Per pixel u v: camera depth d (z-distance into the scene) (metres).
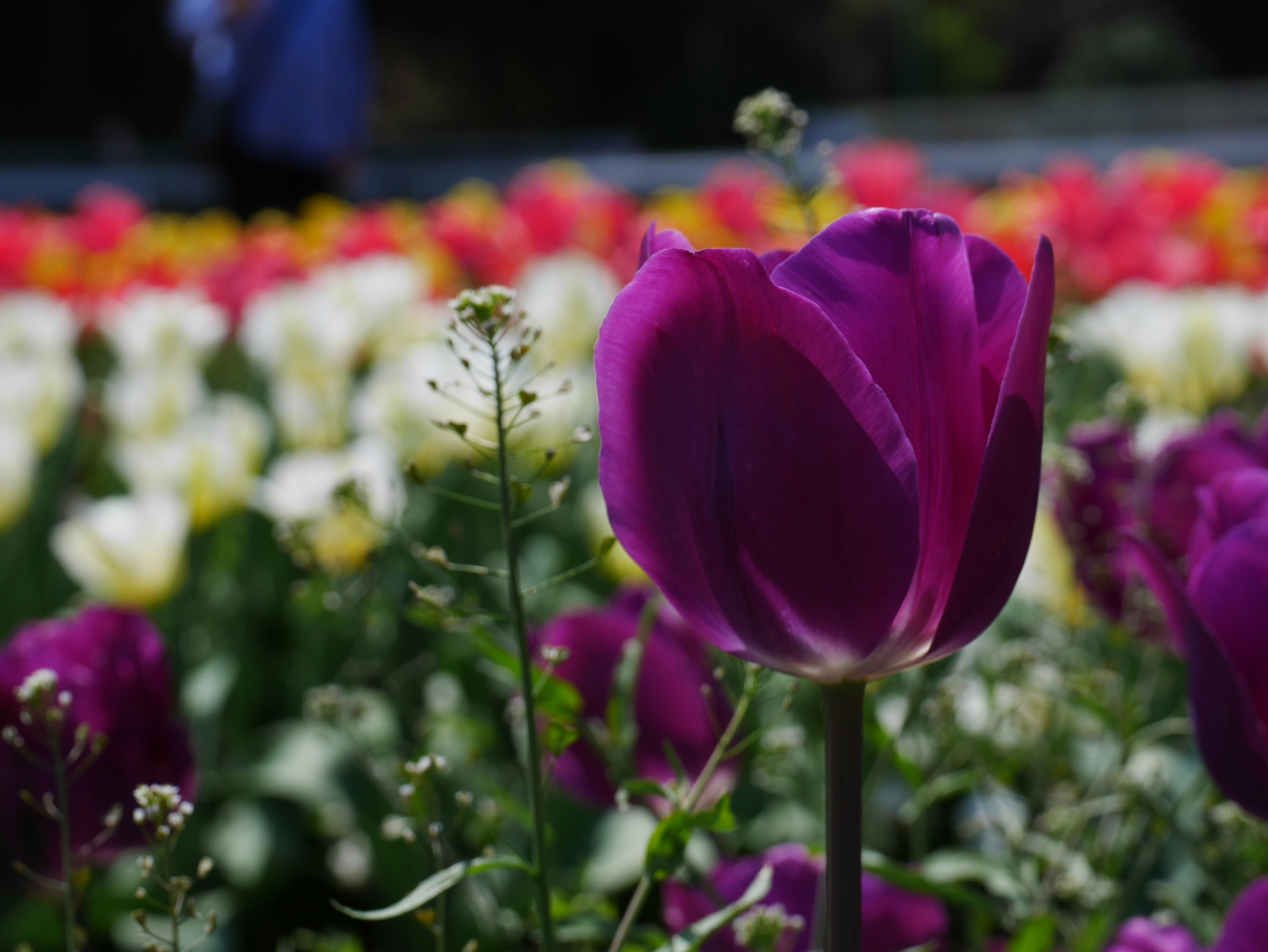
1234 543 0.68
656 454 0.61
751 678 0.70
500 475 0.68
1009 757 0.84
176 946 0.68
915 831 0.89
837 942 0.63
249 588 1.19
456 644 1.05
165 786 0.74
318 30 3.04
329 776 1.00
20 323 1.38
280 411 1.20
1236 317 1.22
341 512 0.85
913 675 0.81
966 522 0.62
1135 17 23.47
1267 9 23.20
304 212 3.12
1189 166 2.14
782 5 20.67
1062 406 1.07
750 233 1.75
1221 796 0.81
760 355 0.59
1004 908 0.82
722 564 0.61
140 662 0.76
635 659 0.73
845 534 0.59
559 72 20.22
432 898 0.67
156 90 17.05
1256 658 0.68
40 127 16.77
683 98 15.84
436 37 19.95
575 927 0.73
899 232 0.62
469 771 0.88
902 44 22.11
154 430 1.19
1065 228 1.83
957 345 0.62
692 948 0.67
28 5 16.67
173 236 2.29
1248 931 0.68
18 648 0.76
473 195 2.35
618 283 1.63
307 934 0.83
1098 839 0.83
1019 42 24.17
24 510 1.11
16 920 1.00
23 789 0.75
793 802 0.96
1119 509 0.84
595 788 0.78
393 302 1.45
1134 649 0.92
